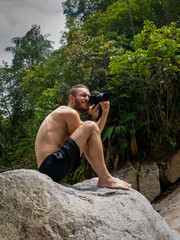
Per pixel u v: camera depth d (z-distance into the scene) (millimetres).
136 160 7828
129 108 8039
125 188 2912
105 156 8219
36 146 2908
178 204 6195
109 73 8117
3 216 2186
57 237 2164
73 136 2799
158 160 7648
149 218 2732
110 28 11164
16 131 17844
